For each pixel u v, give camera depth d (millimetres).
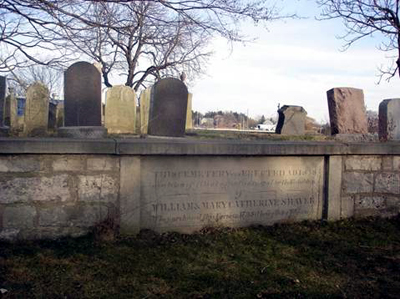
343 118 8062
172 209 5148
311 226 5602
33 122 9031
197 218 5270
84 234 4766
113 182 4840
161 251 4477
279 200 5668
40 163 4590
